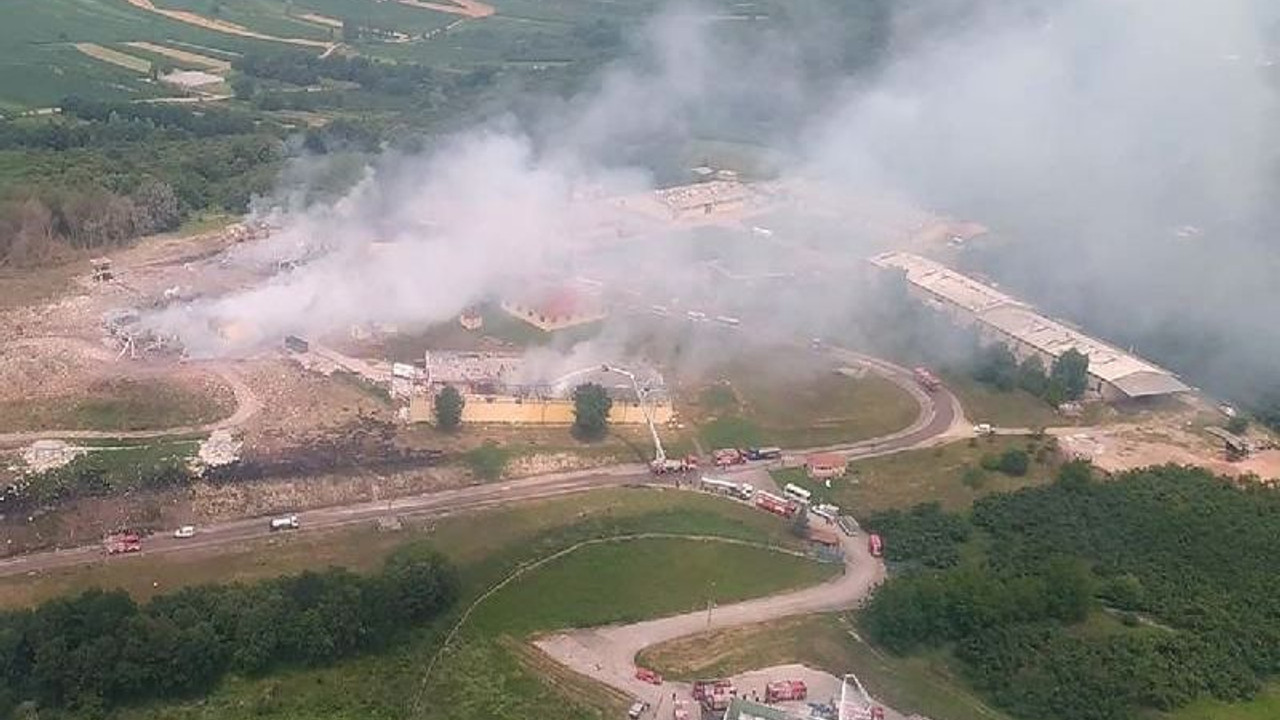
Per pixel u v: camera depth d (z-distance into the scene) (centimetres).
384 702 15212
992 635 16688
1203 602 17488
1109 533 19112
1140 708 15712
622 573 18012
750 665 16300
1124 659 16238
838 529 19550
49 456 18450
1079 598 17188
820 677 16125
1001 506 19750
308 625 15688
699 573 18175
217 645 15312
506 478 19838
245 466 18862
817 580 18288
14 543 17038
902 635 16738
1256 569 18262
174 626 15250
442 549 17925
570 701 15475
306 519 18300
